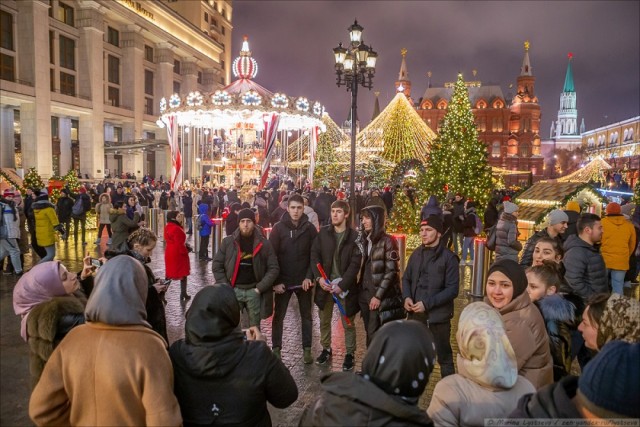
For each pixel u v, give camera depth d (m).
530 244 5.99
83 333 2.23
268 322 7.40
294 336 6.75
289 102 18.86
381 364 1.73
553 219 5.75
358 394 1.68
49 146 38.62
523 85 100.25
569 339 3.20
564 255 4.77
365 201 20.23
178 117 21.84
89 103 43.66
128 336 2.17
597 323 2.56
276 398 2.38
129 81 50.22
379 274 4.83
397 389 1.71
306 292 5.63
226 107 17.94
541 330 2.82
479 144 19.86
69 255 12.74
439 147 20.39
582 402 1.50
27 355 2.80
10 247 9.98
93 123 44.28
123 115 48.94
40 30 37.47
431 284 4.50
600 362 1.48
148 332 2.24
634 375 1.41
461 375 2.23
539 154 98.06
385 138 34.81
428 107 100.69
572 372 5.50
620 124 99.06
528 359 2.76
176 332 6.72
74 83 43.62
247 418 2.22
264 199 14.98
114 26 48.94
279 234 5.55
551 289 3.42
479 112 97.94
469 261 12.76
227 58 77.50
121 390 2.10
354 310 5.32
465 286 9.87
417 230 13.65
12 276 9.95
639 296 9.52
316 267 5.43
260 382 2.24
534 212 14.91
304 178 29.50
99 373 2.12
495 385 2.09
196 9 67.12
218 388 2.19
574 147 144.25
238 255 5.23
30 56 37.03
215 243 12.01
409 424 1.67
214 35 72.38
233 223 11.00
